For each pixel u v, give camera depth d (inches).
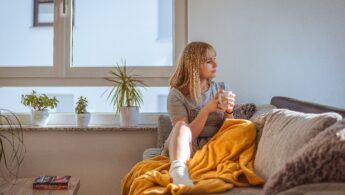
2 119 106.6
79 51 108.7
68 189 70.9
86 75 107.7
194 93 77.6
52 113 107.9
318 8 102.3
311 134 44.7
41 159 101.6
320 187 33.0
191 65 78.4
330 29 102.2
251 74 102.4
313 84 101.9
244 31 102.7
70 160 101.7
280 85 102.2
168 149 69.8
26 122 106.9
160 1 108.2
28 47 108.5
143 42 108.3
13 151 101.3
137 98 101.7
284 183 38.3
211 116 76.4
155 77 107.9
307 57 102.3
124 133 102.0
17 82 108.0
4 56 108.4
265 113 68.4
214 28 102.7
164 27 108.3
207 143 68.3
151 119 107.6
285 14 102.7
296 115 54.9
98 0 108.3
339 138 36.8
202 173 58.1
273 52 102.4
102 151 102.0
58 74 107.6
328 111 53.6
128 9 108.4
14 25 108.2
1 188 71.7
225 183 51.2
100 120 107.3
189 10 102.6
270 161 51.9
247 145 63.7
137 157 101.8
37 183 71.2
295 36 102.5
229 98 73.4
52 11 108.4
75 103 107.8
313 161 37.4
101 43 108.4
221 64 102.3
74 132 101.7
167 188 48.3
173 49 107.5
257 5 102.8
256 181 52.2
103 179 101.7
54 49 107.8
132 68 107.7
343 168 36.1
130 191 54.4
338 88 101.5
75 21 108.7
